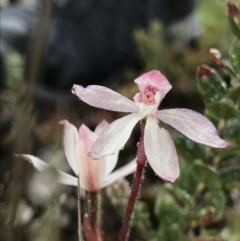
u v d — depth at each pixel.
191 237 0.22
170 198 0.24
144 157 0.17
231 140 0.21
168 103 0.40
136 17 0.44
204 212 0.22
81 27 0.43
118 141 0.16
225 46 0.42
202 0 0.46
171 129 0.27
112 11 0.44
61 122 0.18
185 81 0.40
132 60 0.44
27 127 0.18
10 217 0.17
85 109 0.36
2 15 0.41
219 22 0.43
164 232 0.23
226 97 0.21
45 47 0.18
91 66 0.42
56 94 0.38
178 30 0.46
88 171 0.18
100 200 0.18
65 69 0.41
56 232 0.19
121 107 0.17
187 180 0.23
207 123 0.16
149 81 0.17
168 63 0.40
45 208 0.20
